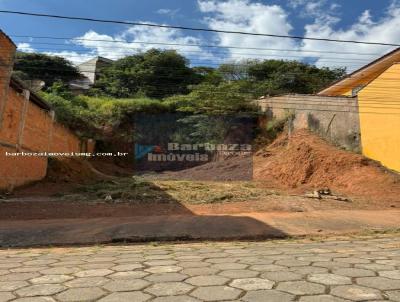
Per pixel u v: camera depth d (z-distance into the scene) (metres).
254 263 4.73
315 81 39.53
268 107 30.08
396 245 6.81
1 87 14.14
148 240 8.31
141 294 3.28
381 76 19.31
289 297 3.10
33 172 17.86
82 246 7.65
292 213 11.70
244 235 8.61
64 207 12.46
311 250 6.06
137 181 20.78
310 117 24.66
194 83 40.94
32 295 3.31
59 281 3.84
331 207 12.83
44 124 19.44
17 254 6.48
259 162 24.55
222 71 41.41
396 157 17.81
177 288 3.46
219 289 3.40
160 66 41.53
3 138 14.61
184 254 5.89
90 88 41.50
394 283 3.52
